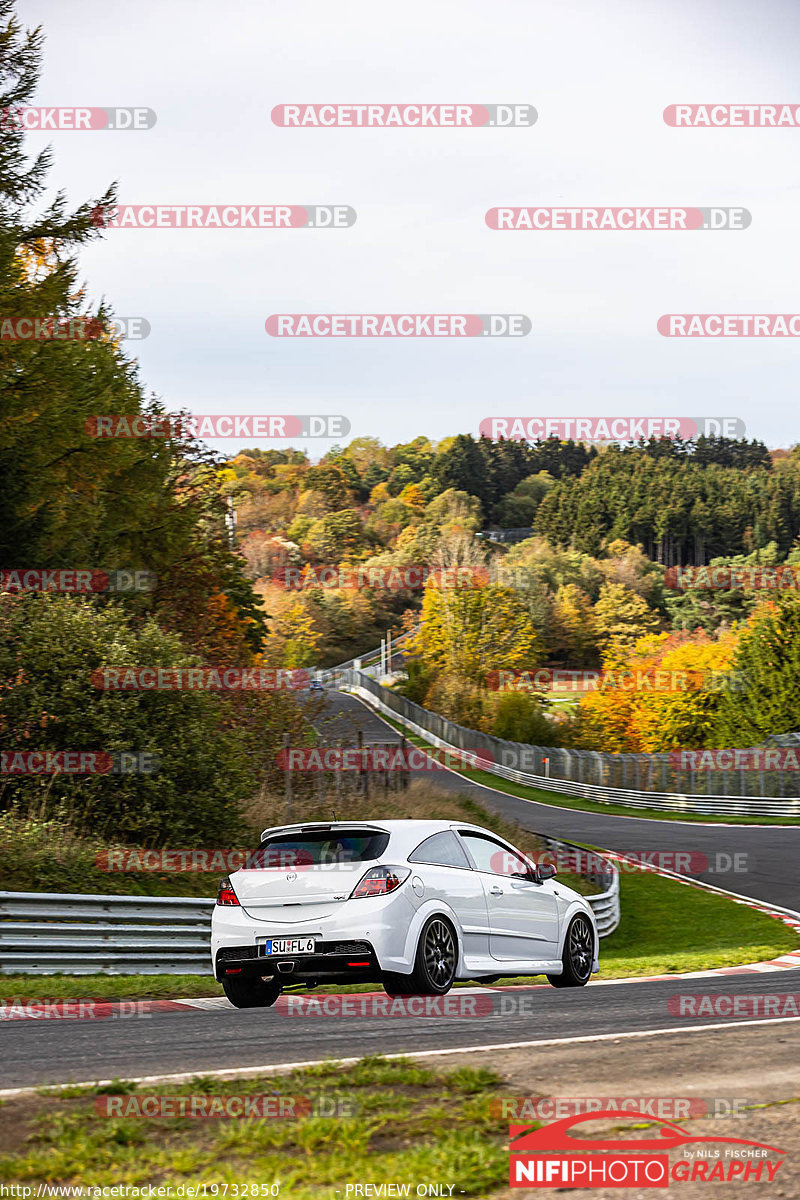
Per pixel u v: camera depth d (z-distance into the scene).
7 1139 11.73
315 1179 10.50
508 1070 14.84
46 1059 16.62
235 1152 11.34
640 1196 10.12
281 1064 15.71
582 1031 18.75
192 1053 17.00
